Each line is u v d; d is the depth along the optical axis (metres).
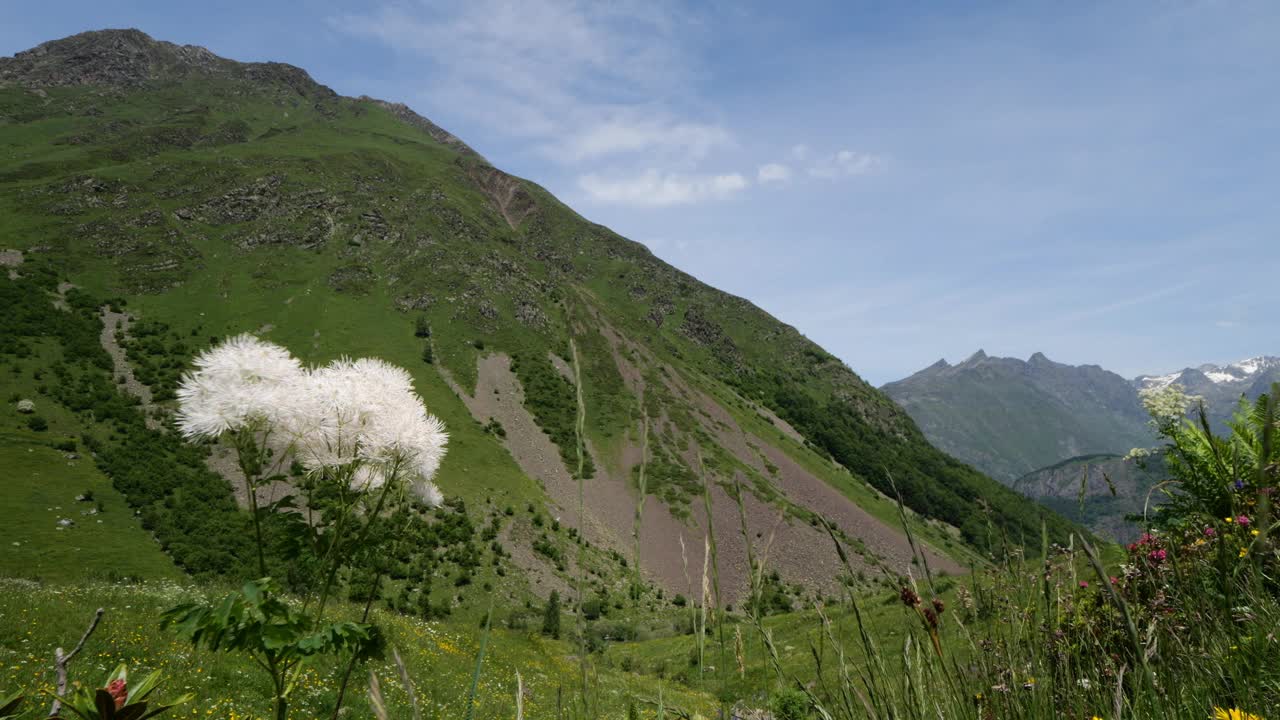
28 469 79.25
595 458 140.50
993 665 1.72
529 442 141.12
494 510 108.25
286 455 2.76
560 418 152.50
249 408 2.55
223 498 84.50
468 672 14.45
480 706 11.57
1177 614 1.91
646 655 25.98
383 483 2.81
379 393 2.85
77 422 98.88
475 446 129.38
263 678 9.83
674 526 116.62
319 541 2.71
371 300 178.50
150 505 78.94
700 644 1.74
